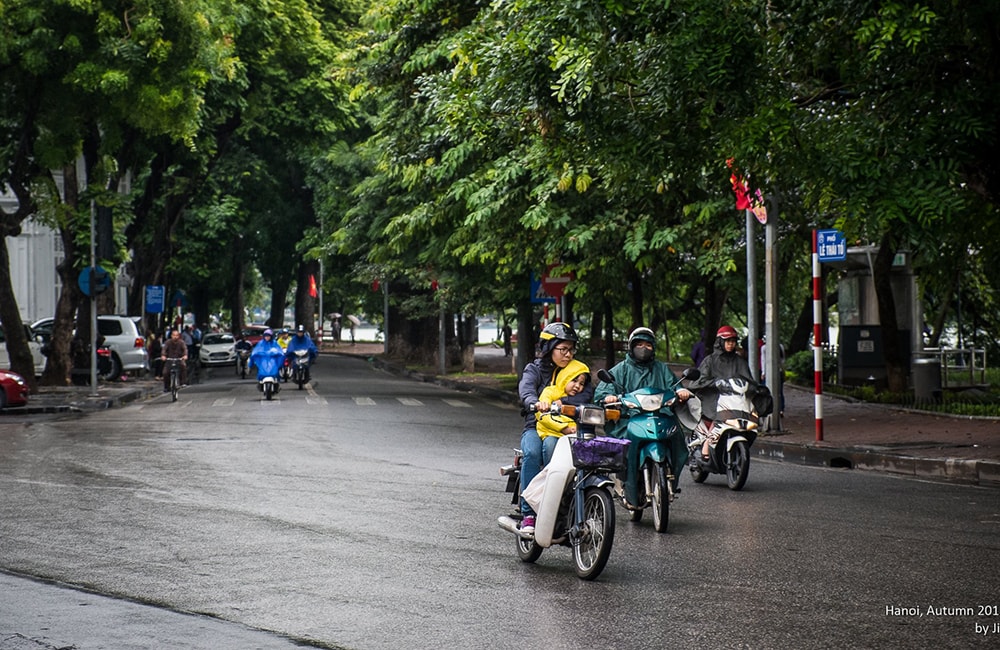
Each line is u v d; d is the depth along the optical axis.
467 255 28.45
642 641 7.04
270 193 58.50
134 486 13.98
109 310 44.31
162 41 30.88
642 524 11.75
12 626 7.35
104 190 34.72
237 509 12.22
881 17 13.52
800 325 44.62
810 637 7.15
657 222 24.67
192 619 7.55
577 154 17.23
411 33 28.20
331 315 88.94
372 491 13.66
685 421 12.01
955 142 14.27
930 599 8.21
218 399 31.88
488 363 57.34
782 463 17.73
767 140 14.23
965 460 15.68
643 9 14.19
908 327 30.45
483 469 15.91
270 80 43.28
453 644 6.96
